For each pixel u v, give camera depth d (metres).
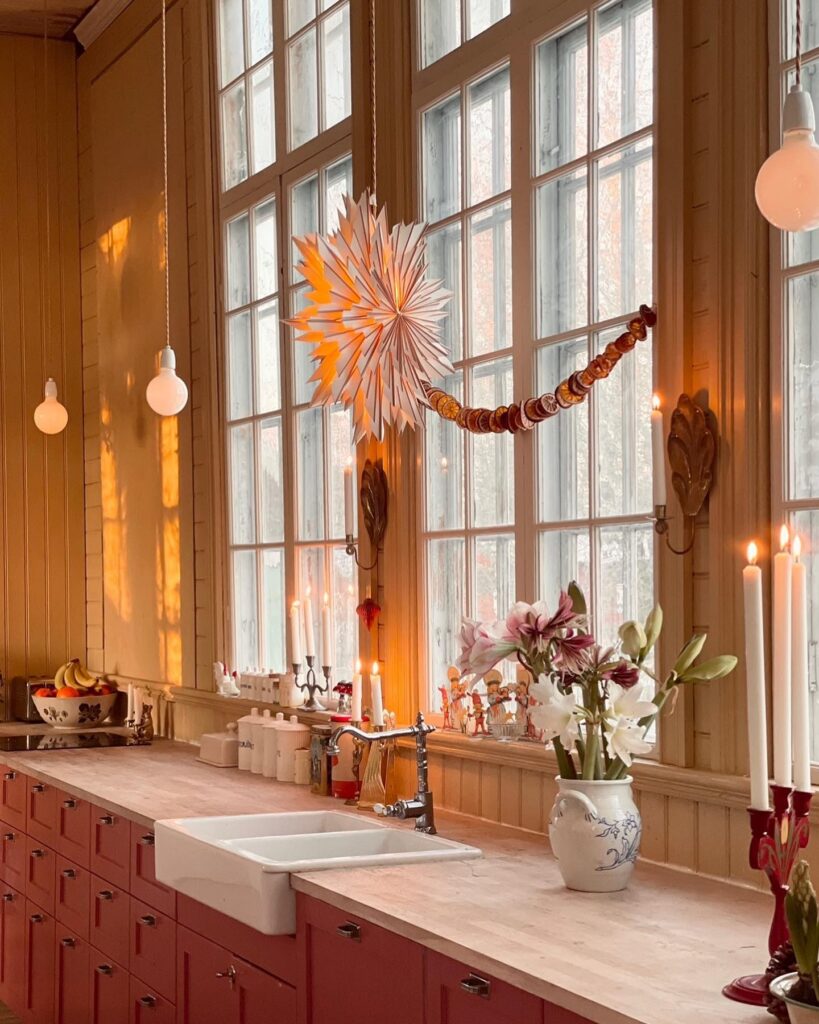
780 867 2.05
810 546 2.65
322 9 4.58
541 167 3.47
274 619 5.00
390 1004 2.55
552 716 2.74
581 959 2.20
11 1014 5.24
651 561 3.10
